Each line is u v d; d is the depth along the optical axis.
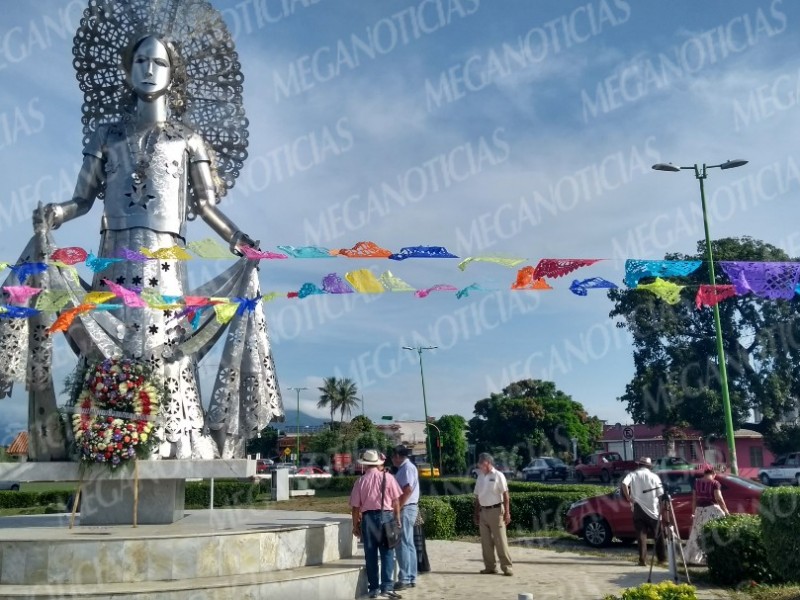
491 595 9.62
